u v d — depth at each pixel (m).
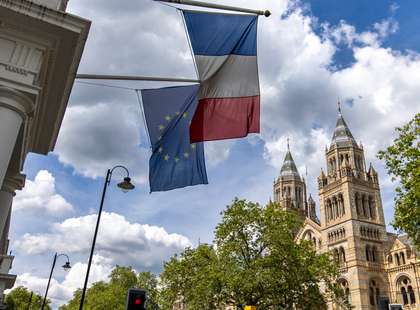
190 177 15.87
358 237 78.12
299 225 49.84
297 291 45.38
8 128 13.16
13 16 13.75
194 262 55.31
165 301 62.75
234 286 42.84
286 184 116.69
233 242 46.19
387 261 77.00
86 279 32.09
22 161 20.14
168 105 16.30
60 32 14.31
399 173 29.39
